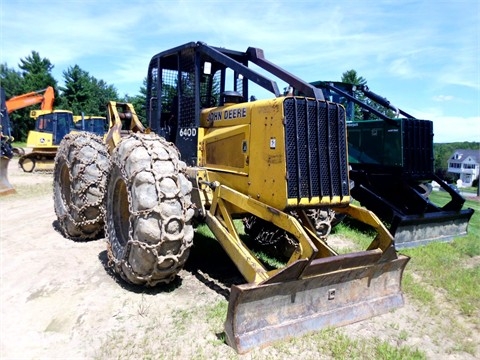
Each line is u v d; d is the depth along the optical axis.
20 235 6.09
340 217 6.58
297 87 4.09
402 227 6.49
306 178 3.73
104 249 5.41
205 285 4.31
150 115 5.75
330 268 3.45
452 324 3.81
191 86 5.04
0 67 49.69
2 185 9.80
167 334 3.32
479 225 8.44
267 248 5.41
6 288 4.18
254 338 3.16
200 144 4.92
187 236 3.86
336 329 3.53
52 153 15.46
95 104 49.44
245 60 5.07
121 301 3.87
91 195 5.44
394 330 3.61
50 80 50.62
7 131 10.09
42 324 3.48
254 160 3.97
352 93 9.48
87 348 3.13
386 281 4.00
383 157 8.00
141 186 3.76
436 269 5.25
